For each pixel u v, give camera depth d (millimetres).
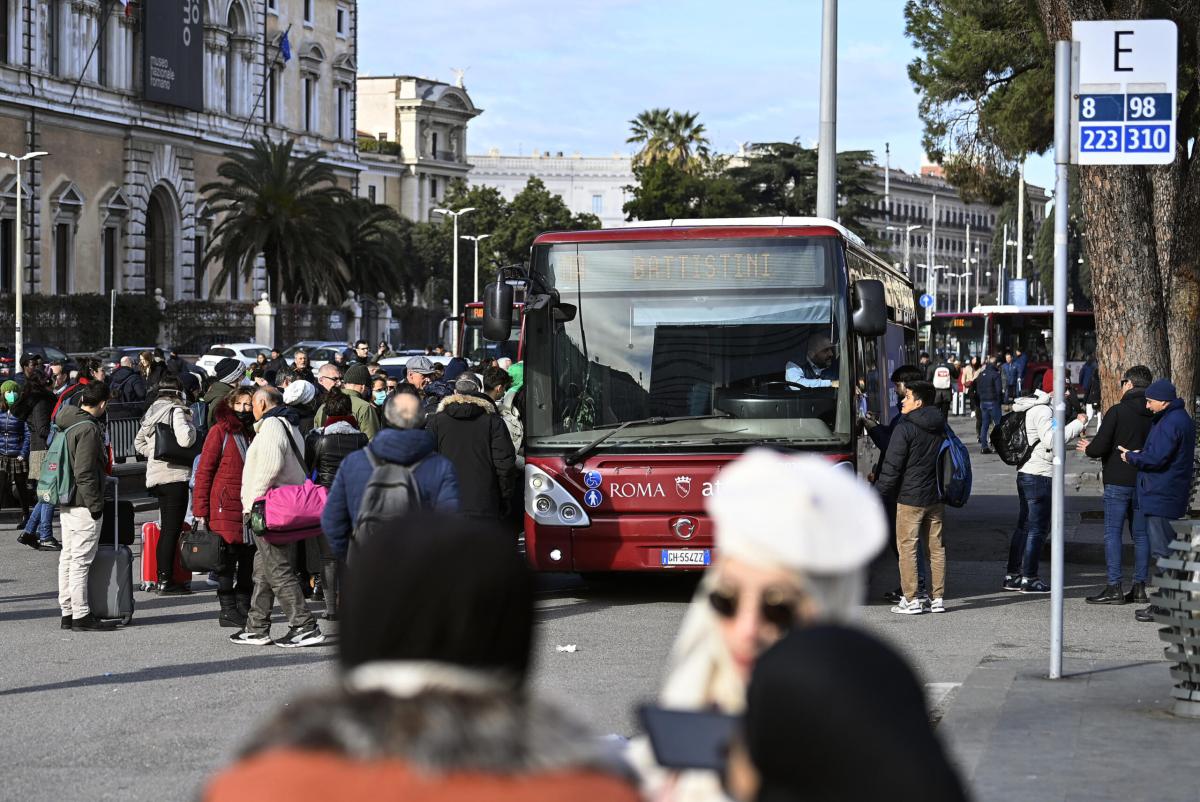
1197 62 24547
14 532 22234
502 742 1956
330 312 84750
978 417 39125
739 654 2648
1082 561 18844
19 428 22062
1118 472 15062
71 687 11133
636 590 16547
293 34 98375
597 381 14922
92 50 77938
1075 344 60219
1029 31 36938
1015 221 136625
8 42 72812
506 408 18141
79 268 78375
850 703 1979
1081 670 10898
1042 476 16109
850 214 101250
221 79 89562
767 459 2684
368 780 1900
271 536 12742
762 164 103938
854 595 2633
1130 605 15102
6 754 8977
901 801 1933
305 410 17719
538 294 14984
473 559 2133
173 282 86188
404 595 2111
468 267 121750
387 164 146125
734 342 14836
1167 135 10609
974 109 40438
